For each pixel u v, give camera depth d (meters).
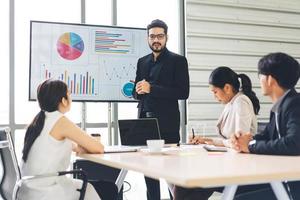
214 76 2.91
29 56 3.96
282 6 5.20
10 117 4.11
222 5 4.87
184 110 4.68
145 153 2.14
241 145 2.00
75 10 4.41
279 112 1.93
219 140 2.69
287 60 1.93
